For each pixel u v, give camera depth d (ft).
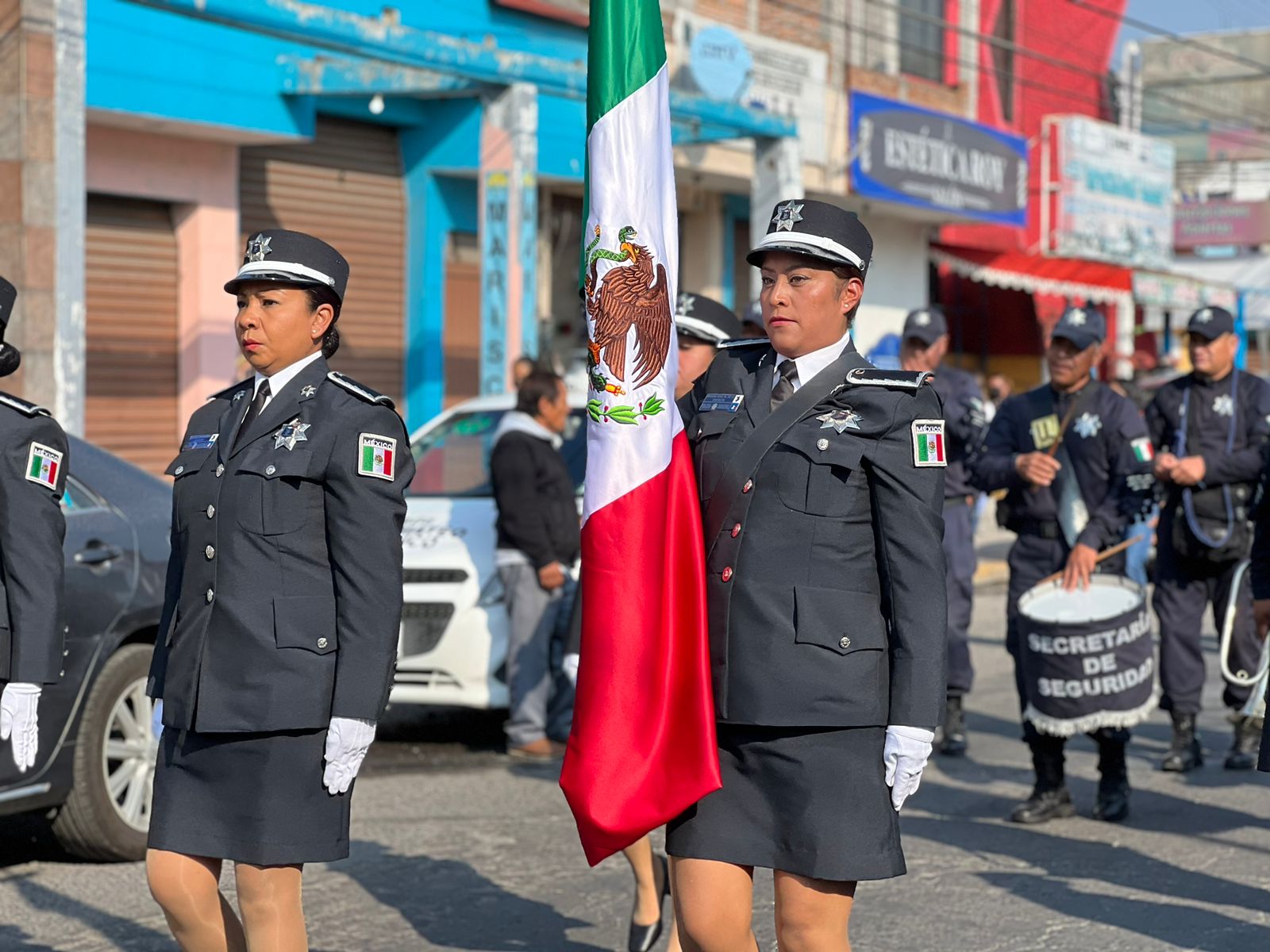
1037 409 22.82
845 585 11.67
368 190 50.70
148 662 20.51
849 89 67.56
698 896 11.71
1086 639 21.33
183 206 45.03
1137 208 88.69
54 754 19.07
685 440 12.34
